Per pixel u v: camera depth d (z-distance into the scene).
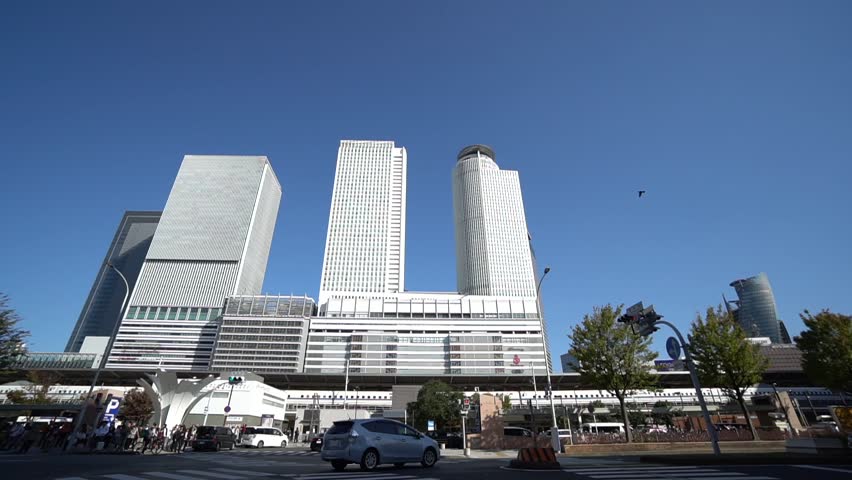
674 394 105.19
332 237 188.75
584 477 11.23
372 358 143.25
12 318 29.39
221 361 140.88
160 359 156.50
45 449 26.05
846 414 21.97
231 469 14.16
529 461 14.05
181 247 185.12
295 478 11.30
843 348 33.66
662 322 18.42
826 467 12.85
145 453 25.48
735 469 12.75
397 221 199.00
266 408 78.12
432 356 146.00
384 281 181.50
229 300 159.00
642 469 13.17
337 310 161.62
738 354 30.52
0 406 36.28
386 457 14.16
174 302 173.12
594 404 86.81
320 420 99.88
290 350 143.75
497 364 144.25
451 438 40.25
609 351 29.03
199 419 67.38
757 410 46.47
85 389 91.69
